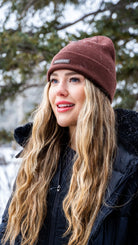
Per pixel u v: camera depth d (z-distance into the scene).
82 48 1.13
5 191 2.18
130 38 2.50
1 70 2.65
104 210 0.99
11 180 2.22
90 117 1.10
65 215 1.09
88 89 1.10
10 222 1.23
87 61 1.11
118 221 1.01
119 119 1.17
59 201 1.15
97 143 1.12
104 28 2.35
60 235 1.10
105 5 2.47
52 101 1.17
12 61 2.68
